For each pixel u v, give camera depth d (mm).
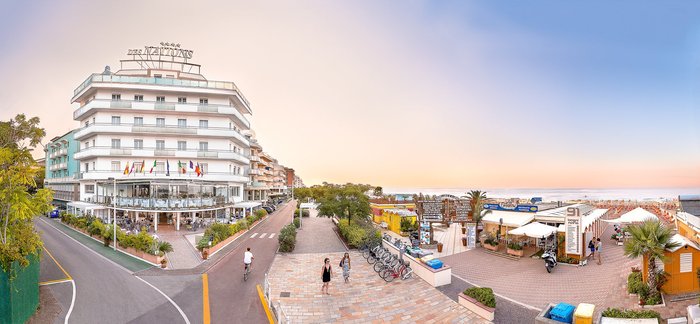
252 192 75062
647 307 14695
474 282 19812
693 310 12414
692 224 20875
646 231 15695
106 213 46656
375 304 16766
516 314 15070
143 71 57531
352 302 17094
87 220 40344
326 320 15062
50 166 78438
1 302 13539
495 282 19719
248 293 18625
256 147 73688
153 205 40281
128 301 17359
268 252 29281
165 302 17281
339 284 19969
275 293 18531
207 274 22312
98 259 25969
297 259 26641
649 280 15539
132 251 27656
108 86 48406
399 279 20562
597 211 32938
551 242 27031
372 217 51281
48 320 14977
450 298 17141
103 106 48188
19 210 14922
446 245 31375
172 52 57844
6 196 15031
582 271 21188
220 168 51812
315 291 18781
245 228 40531
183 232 39312
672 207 51719
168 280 20938
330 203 39969
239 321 15125
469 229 30109
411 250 23719
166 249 25688
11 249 13453
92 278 21000
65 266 23625
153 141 50156
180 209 40969
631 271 19875
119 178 46312
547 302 16375
